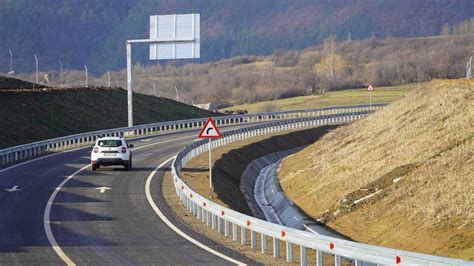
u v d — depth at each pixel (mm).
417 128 97562
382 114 120750
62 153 115625
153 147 126125
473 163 71438
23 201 66812
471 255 52344
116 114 188625
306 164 114312
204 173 94875
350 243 39094
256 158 133000
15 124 151625
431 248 57031
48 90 183000
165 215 60469
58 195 70688
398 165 84875
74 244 47688
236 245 48875
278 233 44656
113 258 43188
